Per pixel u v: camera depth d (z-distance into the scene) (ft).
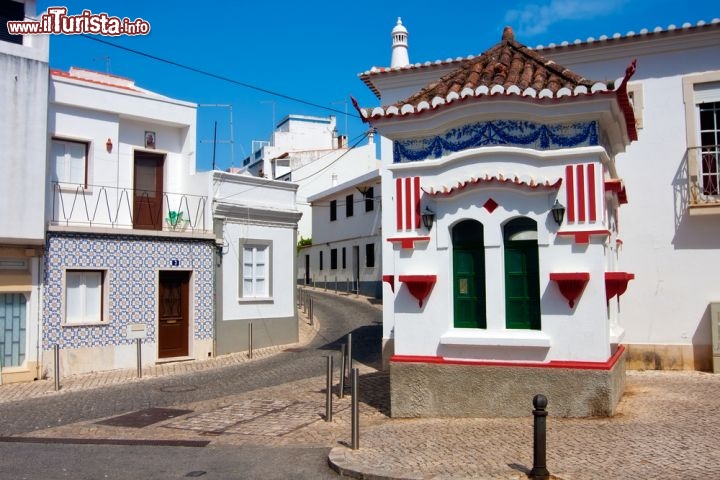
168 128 64.18
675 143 44.73
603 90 29.99
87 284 54.39
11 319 49.70
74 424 35.24
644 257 44.93
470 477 22.35
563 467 22.90
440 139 33.96
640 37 44.83
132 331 55.93
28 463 27.02
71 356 52.29
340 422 33.19
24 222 49.55
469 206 32.83
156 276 57.82
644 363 44.45
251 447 29.14
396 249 33.99
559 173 31.40
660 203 44.86
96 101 57.52
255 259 66.85
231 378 49.75
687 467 22.20
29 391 45.70
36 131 50.67
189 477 24.63
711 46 44.29
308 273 135.54
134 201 60.85
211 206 61.98
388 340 49.49
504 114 32.42
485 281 32.63
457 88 34.06
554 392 30.45
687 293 43.96
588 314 30.40
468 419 31.42
